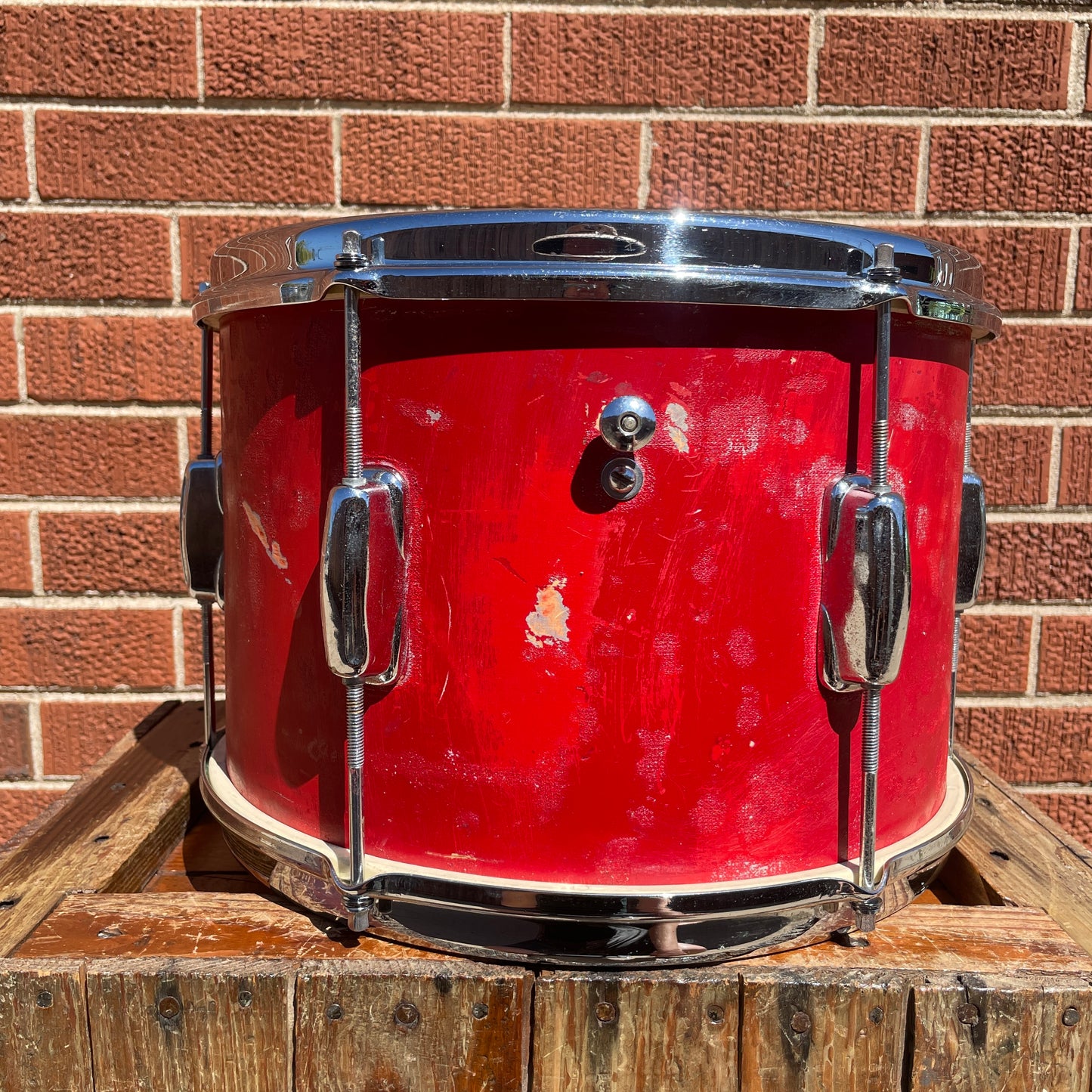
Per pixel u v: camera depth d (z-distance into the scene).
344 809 0.66
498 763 0.61
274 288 0.62
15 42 1.21
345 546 0.57
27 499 1.29
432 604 0.61
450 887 0.61
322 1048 0.61
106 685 1.33
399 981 0.61
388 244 0.57
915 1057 0.60
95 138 1.23
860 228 0.60
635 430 0.56
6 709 1.33
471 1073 0.61
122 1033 0.61
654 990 0.61
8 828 1.35
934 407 0.67
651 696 0.60
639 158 1.24
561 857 0.62
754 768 0.62
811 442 0.60
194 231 1.25
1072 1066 0.60
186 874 0.86
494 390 0.58
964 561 0.82
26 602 1.32
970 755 1.13
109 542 1.31
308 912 0.70
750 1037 0.61
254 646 0.72
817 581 0.62
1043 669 1.33
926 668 0.70
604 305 0.57
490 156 1.24
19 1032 0.61
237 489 0.73
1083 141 1.25
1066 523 1.30
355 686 0.61
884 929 0.68
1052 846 0.86
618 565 0.59
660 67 1.23
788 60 1.23
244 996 0.61
